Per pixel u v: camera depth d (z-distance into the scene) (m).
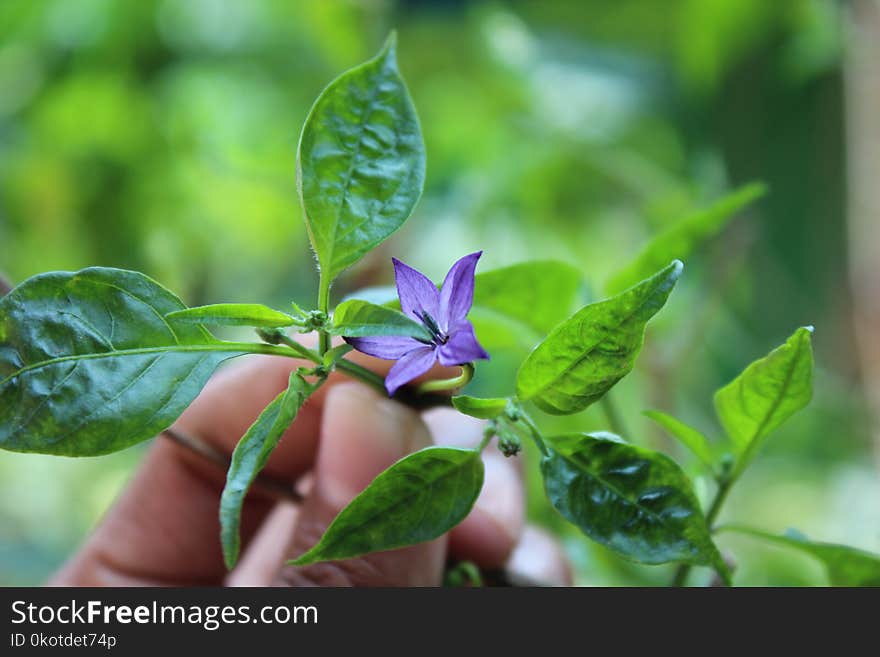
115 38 0.58
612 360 0.21
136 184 0.59
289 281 0.63
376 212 0.22
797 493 0.55
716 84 0.58
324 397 0.31
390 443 0.27
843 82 0.53
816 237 0.59
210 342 0.22
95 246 0.60
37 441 0.21
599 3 0.61
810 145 0.59
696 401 0.54
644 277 0.29
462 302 0.21
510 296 0.27
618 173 0.51
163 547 0.35
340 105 0.23
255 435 0.21
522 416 0.22
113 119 0.59
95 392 0.22
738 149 0.62
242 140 0.56
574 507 0.22
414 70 0.55
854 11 0.48
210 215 0.59
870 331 0.49
